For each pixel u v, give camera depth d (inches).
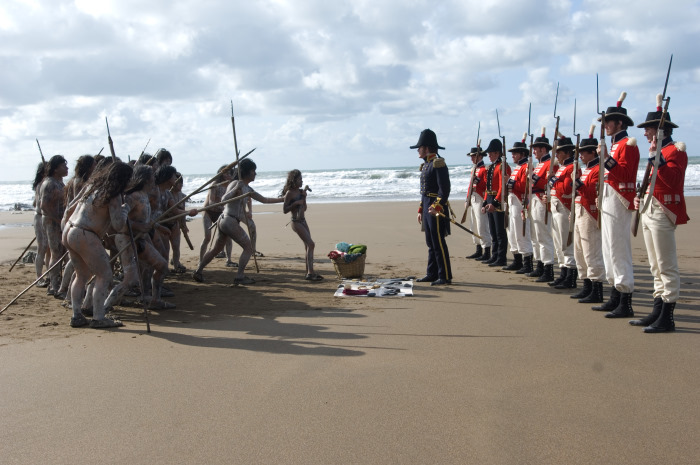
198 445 132.2
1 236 601.9
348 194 1381.6
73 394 163.2
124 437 136.7
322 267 396.8
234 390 164.1
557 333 217.0
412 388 163.2
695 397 153.4
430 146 331.0
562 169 299.7
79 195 242.2
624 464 121.0
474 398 155.4
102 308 235.5
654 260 220.4
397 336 216.5
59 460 126.6
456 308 262.4
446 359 188.1
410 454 126.3
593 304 267.7
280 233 589.6
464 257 426.0
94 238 229.9
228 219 326.0
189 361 190.5
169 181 289.0
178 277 357.1
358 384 166.9
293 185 338.6
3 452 130.5
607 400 152.7
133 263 251.0
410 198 1162.6
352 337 216.4
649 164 216.1
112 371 181.8
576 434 134.1
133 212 247.9
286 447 130.4
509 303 271.4
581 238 267.0
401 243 504.1
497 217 380.5
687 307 255.9
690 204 776.3
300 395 159.6
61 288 288.4
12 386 169.8
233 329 231.5
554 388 161.6
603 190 241.9
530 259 352.8
